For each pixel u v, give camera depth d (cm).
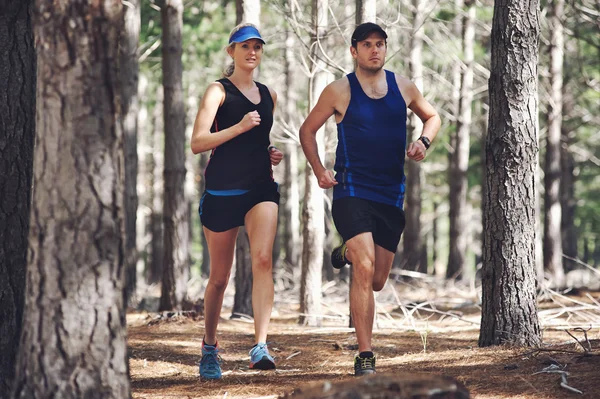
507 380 711
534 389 665
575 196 4781
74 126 494
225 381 796
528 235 945
